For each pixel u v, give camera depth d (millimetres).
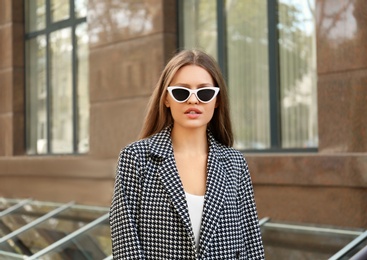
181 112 2707
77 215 7883
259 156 6648
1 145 10820
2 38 10828
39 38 10602
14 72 10680
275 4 7219
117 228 2643
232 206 2719
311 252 5195
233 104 7652
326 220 6094
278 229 5980
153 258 2596
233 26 7660
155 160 2707
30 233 7242
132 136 8195
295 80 7031
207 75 2746
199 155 2781
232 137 2941
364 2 5898
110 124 8523
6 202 9320
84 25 9727
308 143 6887
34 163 9727
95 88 8781
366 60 5891
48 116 10406
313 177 6160
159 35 7891
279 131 7164
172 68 2748
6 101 10750
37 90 10648
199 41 7953
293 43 7043
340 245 5230
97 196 8719
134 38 8203
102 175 8570
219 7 7750
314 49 6824
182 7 8102
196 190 2701
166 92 2779
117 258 2629
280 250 5375
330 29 6164
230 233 2674
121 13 8398
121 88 8375
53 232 7164
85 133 9727
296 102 7016
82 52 9766
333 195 6043
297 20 7008
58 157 9422
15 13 10711
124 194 2652
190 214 2643
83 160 8875
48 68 10414
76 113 9867
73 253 6379
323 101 6219
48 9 10414
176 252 2570
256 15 7418
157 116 2871
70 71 10000
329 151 6168
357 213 5848
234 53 7648
